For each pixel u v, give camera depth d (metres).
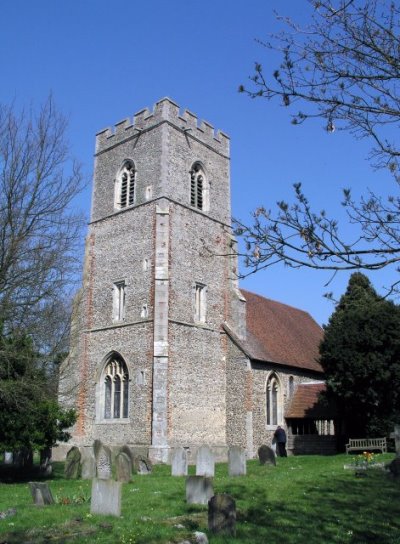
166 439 24.88
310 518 11.43
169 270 27.27
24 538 9.71
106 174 31.52
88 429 27.58
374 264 6.16
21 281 17.31
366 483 15.64
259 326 33.25
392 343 25.61
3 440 17.86
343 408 27.72
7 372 17.53
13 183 17.20
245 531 10.16
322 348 27.61
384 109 6.23
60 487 16.42
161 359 25.66
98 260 30.09
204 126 31.89
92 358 28.62
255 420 27.83
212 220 30.72
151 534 9.67
